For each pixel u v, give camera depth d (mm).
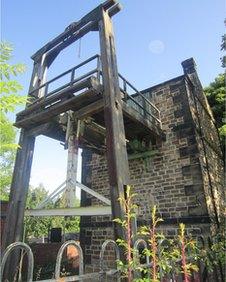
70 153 6852
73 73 6391
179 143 8641
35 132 7059
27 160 7004
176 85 9352
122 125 5746
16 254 5953
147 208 8609
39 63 8117
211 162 9422
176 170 8430
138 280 2795
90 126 7535
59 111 6359
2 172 13219
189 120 8680
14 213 6395
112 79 5988
